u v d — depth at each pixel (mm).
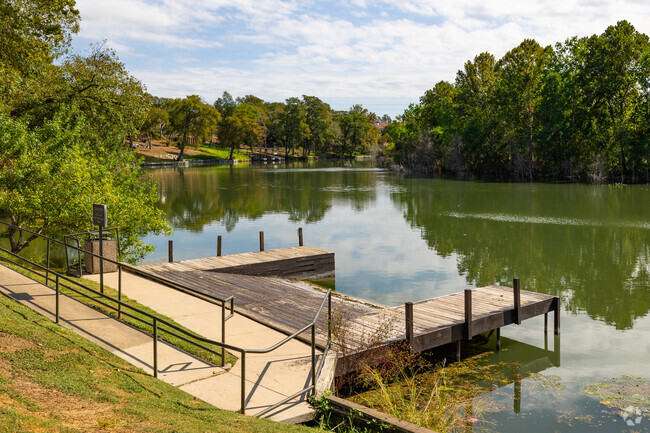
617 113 75500
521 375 12383
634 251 27641
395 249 28516
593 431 9508
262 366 9195
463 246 29297
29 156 19016
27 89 27422
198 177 83000
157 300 13367
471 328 13336
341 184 71000
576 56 76938
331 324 11102
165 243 29859
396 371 11266
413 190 62750
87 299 12148
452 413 9828
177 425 6125
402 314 14000
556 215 40875
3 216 30203
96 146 24906
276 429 6590
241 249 28125
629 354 13836
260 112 185375
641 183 70812
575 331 15836
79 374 7312
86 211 18766
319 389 8250
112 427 5762
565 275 22844
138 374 8055
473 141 88250
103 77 30094
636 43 71125
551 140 76938
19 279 13242
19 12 29203
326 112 175625
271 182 73688
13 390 6297
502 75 87438
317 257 22344
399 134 127312
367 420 7344
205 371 8750
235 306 13406
